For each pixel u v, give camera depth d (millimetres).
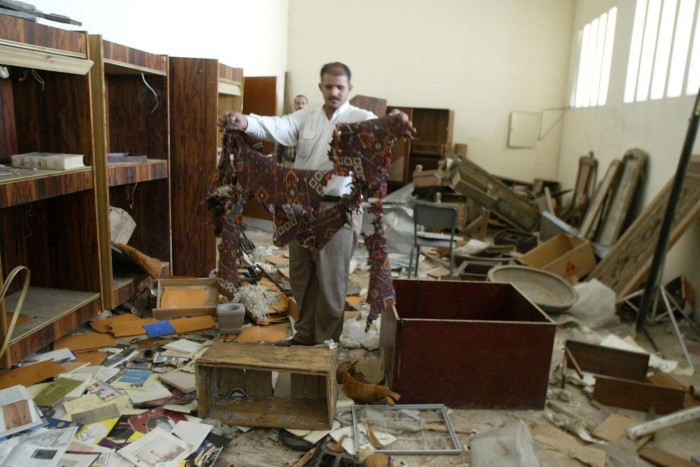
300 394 2400
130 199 3805
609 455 2166
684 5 4301
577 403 2576
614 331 3551
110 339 2928
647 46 5082
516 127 8219
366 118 2555
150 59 3336
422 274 4645
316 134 2607
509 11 7961
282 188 2469
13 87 2830
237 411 2273
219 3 5824
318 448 2064
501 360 2422
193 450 2012
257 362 2178
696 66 3980
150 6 4422
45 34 2398
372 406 2381
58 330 2695
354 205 2398
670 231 3277
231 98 4395
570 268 4426
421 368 2414
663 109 4547
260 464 2004
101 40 2785
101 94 2836
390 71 8367
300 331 2883
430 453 2111
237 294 3377
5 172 2416
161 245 3842
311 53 8477
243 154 2570
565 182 7809
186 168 3832
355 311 3512
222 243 2715
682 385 2688
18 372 2439
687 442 2316
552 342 2406
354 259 4898
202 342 2965
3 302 2320
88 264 3006
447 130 7914
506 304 3031
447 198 6977
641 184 4926
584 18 7277
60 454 1920
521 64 8086
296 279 2779
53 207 2969
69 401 2279
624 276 3984
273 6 7660
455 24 8102
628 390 2527
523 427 2209
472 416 2416
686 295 3768
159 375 2545
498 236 6320
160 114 3613
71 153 2865
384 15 8227
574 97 7613
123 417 2209
